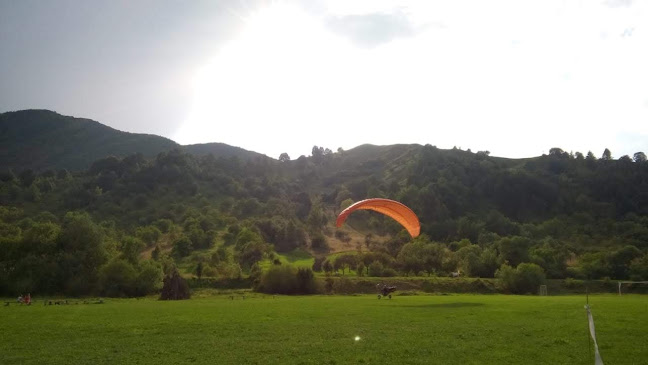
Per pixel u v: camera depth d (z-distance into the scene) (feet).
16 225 432.25
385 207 186.80
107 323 107.96
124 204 597.52
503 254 377.71
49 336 89.15
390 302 170.71
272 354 69.77
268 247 442.91
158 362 65.82
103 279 277.23
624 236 524.93
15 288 263.70
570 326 94.63
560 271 374.63
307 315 120.57
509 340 79.15
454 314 120.16
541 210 648.79
